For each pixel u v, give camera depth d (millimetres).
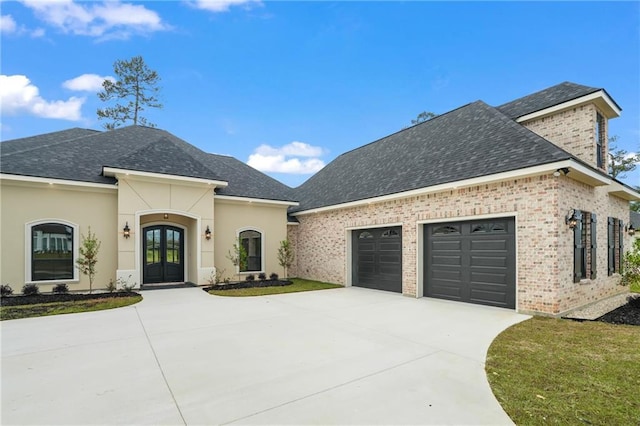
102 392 4227
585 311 9195
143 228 15023
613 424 3438
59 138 17922
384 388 4336
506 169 9141
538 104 12453
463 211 10523
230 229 16453
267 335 6910
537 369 4957
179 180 13945
